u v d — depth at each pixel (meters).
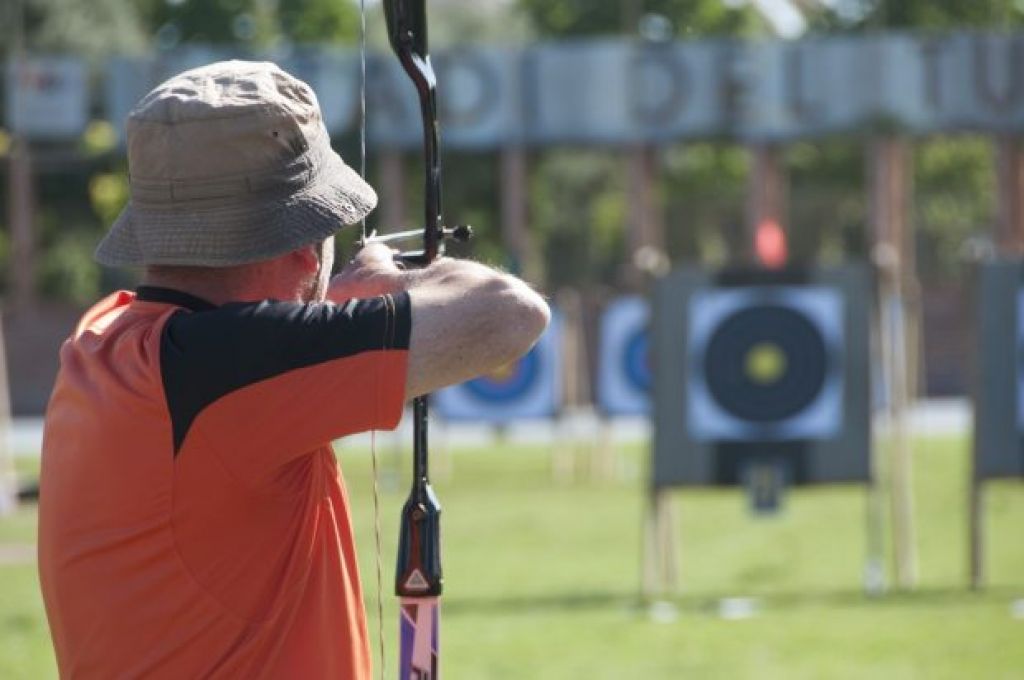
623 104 75.06
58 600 6.88
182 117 6.73
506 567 31.83
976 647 22.75
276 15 124.19
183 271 6.95
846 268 29.22
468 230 7.95
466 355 6.73
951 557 32.44
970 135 77.56
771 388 28.92
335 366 6.59
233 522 6.71
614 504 42.47
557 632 24.48
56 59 79.12
